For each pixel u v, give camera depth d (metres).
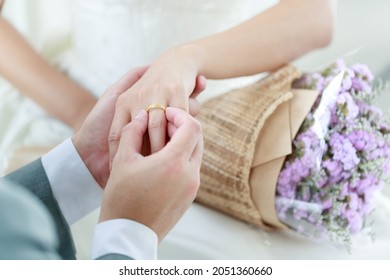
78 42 1.50
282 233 1.17
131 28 1.39
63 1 1.67
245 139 1.13
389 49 1.20
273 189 1.12
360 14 1.31
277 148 1.11
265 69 1.23
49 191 1.03
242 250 1.12
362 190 1.11
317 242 1.15
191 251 1.12
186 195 0.90
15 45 1.45
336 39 1.31
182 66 1.09
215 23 1.40
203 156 1.16
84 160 1.05
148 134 0.97
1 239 0.68
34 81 1.43
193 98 1.12
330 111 1.10
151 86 1.04
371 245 1.13
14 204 0.70
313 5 1.27
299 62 1.32
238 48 1.19
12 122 1.48
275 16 1.25
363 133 1.09
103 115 1.05
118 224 0.87
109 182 0.90
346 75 1.11
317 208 1.11
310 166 1.10
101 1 1.40
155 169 0.87
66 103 1.43
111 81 1.45
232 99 1.18
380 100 1.12
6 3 1.67
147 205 0.87
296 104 1.13
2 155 1.34
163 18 1.38
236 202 1.15
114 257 0.85
